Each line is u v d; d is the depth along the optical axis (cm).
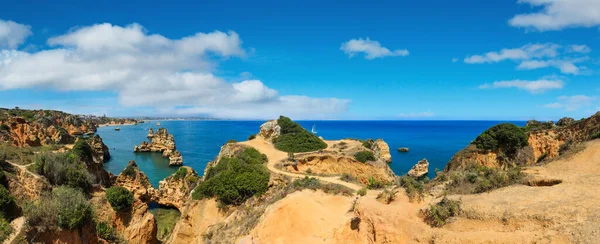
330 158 6794
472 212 2259
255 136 9362
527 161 5244
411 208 2731
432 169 9888
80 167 5478
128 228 5009
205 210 5125
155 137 14875
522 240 1906
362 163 6738
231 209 5047
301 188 4581
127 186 6350
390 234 2486
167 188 6762
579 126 4856
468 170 3566
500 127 5606
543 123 6556
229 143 8125
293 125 9406
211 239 4241
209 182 5350
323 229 3319
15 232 3847
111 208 5003
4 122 9656
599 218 1856
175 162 11438
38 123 11888
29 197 4594
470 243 2042
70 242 4025
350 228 3012
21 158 5447
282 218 3519
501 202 2298
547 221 1967
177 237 5244
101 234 4544
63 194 4328
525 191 2455
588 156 3128
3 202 4038
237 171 5397
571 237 1798
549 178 2700
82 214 4184
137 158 13175
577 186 2381
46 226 3875
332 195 4206
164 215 6425
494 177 2906
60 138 11388
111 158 13038
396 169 10075
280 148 8131
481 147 5575
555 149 5056
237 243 3319
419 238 2316
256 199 4962
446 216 2362
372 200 3088
